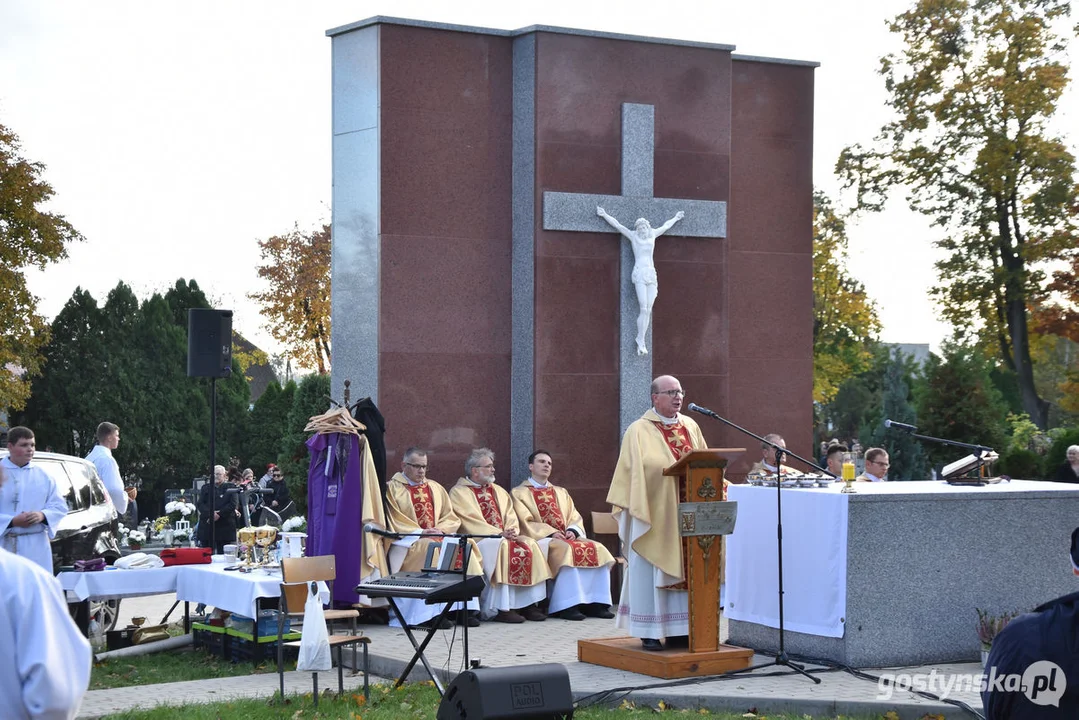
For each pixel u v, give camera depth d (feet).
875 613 28.12
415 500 37.47
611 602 39.14
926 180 92.48
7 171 88.48
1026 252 89.92
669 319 43.32
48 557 34.30
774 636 29.73
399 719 24.40
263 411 100.99
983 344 95.14
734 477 44.70
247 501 53.31
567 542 38.40
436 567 27.04
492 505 38.68
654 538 27.84
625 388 42.16
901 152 93.15
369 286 40.63
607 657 28.63
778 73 46.32
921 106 91.91
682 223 43.27
